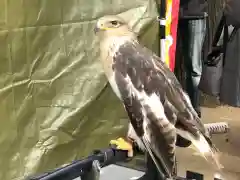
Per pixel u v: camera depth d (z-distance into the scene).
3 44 0.91
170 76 1.01
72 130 1.05
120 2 1.12
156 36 1.20
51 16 0.99
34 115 0.98
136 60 1.00
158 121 0.92
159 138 0.91
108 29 1.03
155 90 0.95
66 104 1.03
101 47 1.04
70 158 1.05
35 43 0.97
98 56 1.08
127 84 0.97
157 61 1.03
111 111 1.11
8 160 0.94
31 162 0.98
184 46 1.89
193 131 0.92
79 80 1.05
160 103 0.94
